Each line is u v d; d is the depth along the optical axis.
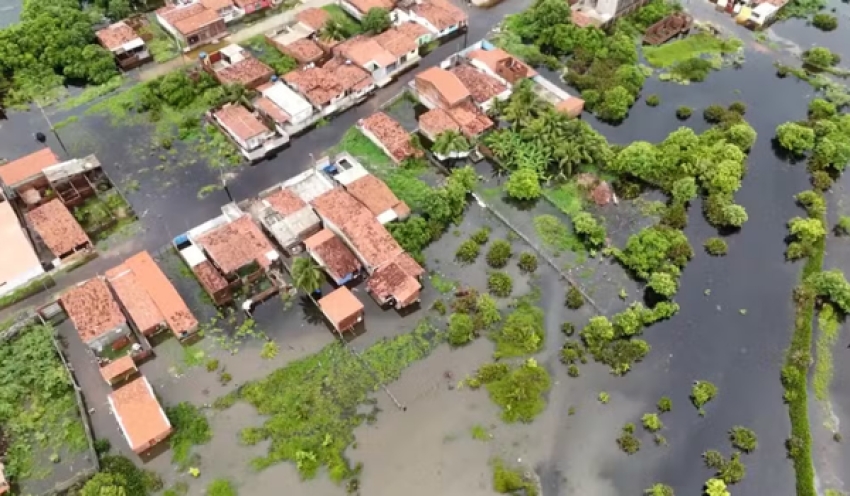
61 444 71.00
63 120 105.00
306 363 78.12
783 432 74.19
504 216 94.19
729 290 86.88
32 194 92.44
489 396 76.00
